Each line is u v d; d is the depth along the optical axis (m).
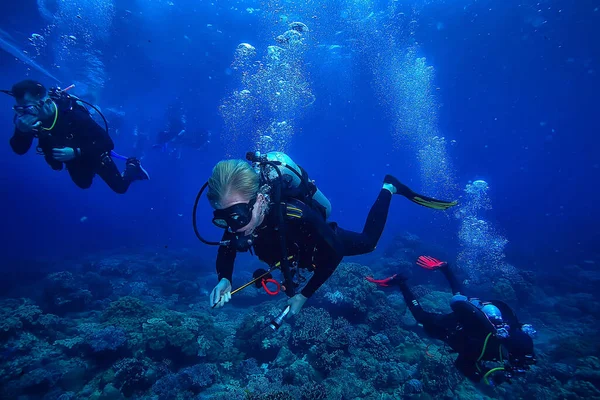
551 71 34.97
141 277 14.45
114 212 52.41
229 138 38.03
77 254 21.17
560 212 42.62
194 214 1.77
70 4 17.73
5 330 6.39
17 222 35.59
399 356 6.70
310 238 1.86
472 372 4.42
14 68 25.16
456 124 61.34
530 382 6.91
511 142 78.50
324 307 7.61
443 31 24.45
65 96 3.88
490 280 12.96
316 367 5.97
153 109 39.97
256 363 6.44
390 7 20.38
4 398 5.23
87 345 6.07
